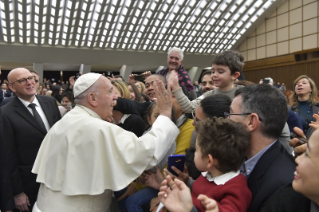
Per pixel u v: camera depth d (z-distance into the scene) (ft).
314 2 55.93
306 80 10.78
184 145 5.84
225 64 6.64
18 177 7.30
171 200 3.36
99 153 4.63
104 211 5.07
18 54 59.21
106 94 5.16
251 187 3.71
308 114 10.68
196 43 69.15
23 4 47.16
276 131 3.78
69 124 4.93
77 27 55.72
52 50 61.05
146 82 8.80
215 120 3.79
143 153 4.70
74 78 11.09
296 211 3.02
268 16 66.49
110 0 50.42
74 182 4.57
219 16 60.29
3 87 21.56
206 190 3.79
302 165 2.57
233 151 3.50
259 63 69.26
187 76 10.61
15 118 7.56
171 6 54.49
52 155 4.91
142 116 7.66
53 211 4.68
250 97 3.90
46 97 8.95
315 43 56.24
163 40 65.36
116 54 66.33
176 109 6.46
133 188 6.48
